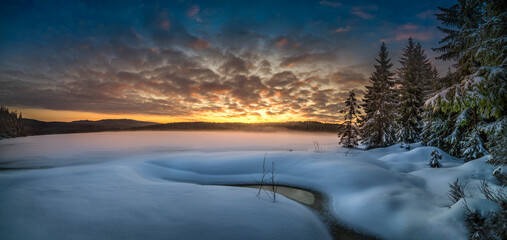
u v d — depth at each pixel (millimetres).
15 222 4316
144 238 4066
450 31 13766
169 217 4934
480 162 8141
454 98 7461
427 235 4695
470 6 9891
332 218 6199
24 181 8289
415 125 21891
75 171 10086
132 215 4930
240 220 5027
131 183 8227
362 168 9695
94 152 22938
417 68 24188
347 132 24578
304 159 12578
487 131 7805
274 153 14625
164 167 12688
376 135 22797
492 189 6055
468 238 4141
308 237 4797
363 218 5934
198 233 4379
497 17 6906
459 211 4715
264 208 5805
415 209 5719
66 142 39812
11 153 22578
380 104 23000
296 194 8469
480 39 7570
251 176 10922
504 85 6375
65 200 5695
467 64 8867
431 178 8477
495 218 4023
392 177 8625
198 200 6141
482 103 6906
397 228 5215
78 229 4215
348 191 8047
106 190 6926
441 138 15055
